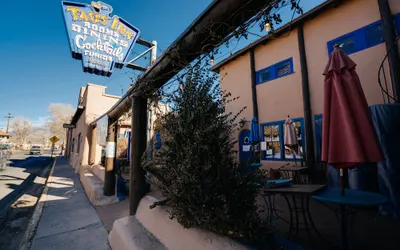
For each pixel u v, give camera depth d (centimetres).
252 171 203
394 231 265
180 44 239
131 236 264
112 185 553
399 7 433
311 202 407
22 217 504
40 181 993
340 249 214
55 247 310
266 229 187
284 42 667
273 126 687
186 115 219
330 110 218
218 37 204
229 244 174
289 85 644
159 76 300
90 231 365
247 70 786
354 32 505
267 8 173
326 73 229
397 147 326
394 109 338
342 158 197
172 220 240
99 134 957
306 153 576
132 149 365
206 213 190
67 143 2528
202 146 197
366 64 480
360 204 181
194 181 192
